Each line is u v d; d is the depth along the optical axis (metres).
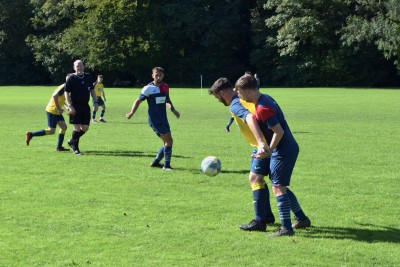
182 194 11.41
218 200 10.91
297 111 33.16
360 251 8.00
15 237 8.52
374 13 68.88
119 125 25.23
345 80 71.56
